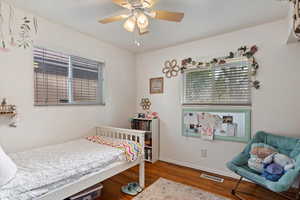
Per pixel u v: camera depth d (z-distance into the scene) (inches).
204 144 102.6
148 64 129.7
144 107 132.0
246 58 88.5
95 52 104.6
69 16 77.7
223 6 68.8
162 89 121.6
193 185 84.1
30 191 44.1
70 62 93.8
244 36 89.4
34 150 72.2
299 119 75.5
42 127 79.3
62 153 68.5
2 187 42.1
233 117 92.5
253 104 86.7
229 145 93.7
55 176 50.1
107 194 76.6
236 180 89.3
